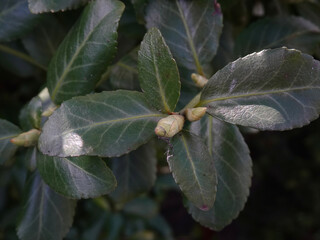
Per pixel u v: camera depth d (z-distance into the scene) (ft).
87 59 0.64
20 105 1.15
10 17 0.77
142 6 0.71
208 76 0.72
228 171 0.70
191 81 0.71
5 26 0.77
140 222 1.79
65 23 0.87
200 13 0.71
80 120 0.56
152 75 0.57
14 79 1.19
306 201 2.63
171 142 0.57
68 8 0.68
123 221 1.57
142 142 0.57
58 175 0.61
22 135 0.65
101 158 0.60
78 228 1.52
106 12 0.63
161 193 1.77
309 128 2.47
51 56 0.89
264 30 0.84
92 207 1.50
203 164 0.57
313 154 2.52
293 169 2.63
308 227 2.64
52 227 0.69
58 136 0.55
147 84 0.57
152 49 0.56
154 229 1.91
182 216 2.83
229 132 0.70
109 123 0.56
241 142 0.71
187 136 0.58
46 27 0.87
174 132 0.55
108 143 0.56
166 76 0.57
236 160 0.70
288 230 2.68
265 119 0.56
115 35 0.63
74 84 0.66
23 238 0.69
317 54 0.92
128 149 0.56
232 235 2.80
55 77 0.67
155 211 1.59
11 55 1.02
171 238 1.92
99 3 0.63
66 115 0.56
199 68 0.71
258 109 0.56
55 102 0.67
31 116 0.67
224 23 0.91
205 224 0.71
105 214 1.53
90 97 0.57
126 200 0.87
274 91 0.56
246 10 0.97
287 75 0.56
